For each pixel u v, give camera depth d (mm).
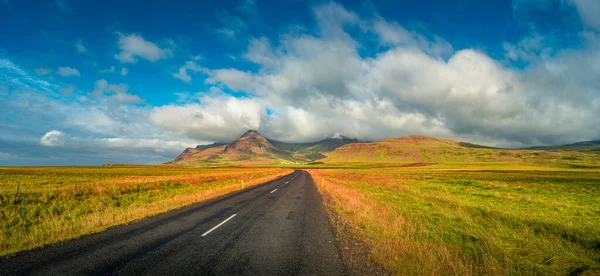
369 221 9039
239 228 8125
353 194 17266
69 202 13781
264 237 7062
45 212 10836
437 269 4711
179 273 4559
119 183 24438
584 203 15188
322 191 20641
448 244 6562
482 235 7488
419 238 7043
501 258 5699
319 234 7426
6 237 6883
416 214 10695
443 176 47625
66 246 6090
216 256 5477
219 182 30984
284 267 4887
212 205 13047
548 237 7621
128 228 8008
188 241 6605
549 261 5695
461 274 4625
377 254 5570
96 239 6723
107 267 4801
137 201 15055
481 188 24828
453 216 10500
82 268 4746
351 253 5746
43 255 5441
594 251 6445
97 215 9734
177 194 18312
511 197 17891
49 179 40031
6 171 70250
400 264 5016
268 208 12156
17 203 13531
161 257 5379
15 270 4633
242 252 5766
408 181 34406
